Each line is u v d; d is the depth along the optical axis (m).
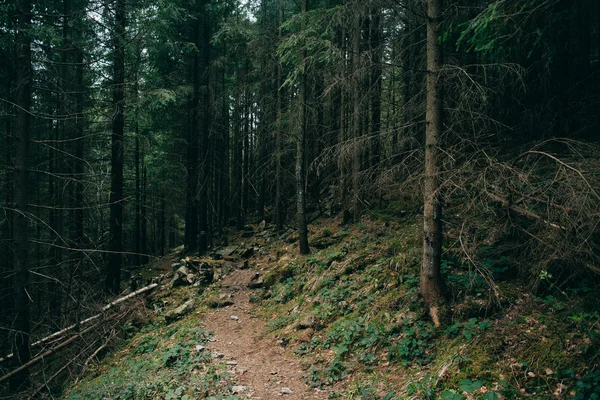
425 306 6.14
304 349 7.07
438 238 6.09
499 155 8.04
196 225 19.08
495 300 5.59
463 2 6.73
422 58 8.12
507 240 6.60
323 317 7.75
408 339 5.68
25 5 8.04
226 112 21.03
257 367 6.83
